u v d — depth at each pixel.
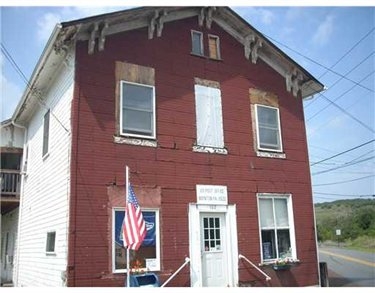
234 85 14.21
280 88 15.35
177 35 13.50
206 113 13.34
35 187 14.70
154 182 11.84
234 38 14.81
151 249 11.38
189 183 12.41
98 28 11.80
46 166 13.30
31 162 16.05
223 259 12.55
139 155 11.79
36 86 13.90
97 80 11.67
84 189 10.82
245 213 13.24
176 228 11.87
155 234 11.55
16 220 18.08
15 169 19.12
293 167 14.75
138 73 12.38
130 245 9.98
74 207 10.58
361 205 75.12
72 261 10.24
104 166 11.22
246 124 14.09
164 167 12.10
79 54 11.57
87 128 11.23
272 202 14.03
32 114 16.67
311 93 16.23
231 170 13.31
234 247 12.77
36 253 13.45
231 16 14.43
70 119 11.27
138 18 12.69
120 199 11.25
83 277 10.28
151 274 10.87
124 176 11.43
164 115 12.51
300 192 14.68
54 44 11.47
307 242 14.35
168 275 11.38
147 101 12.34
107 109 11.62
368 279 17.94
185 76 13.24
